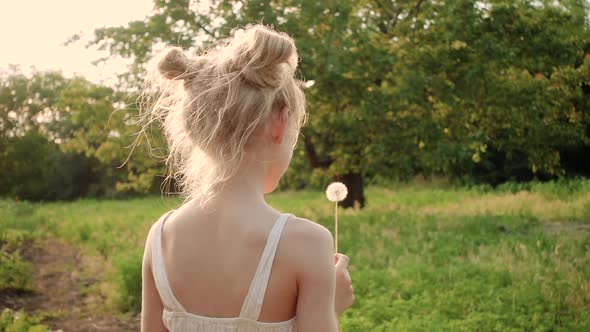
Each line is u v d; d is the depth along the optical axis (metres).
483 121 16.97
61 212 21.62
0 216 18.23
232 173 1.21
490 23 15.64
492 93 15.82
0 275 8.47
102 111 15.55
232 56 1.22
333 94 14.12
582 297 6.49
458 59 15.34
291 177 19.95
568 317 5.89
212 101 1.21
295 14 14.42
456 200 18.95
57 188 36.69
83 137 16.78
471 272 7.76
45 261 11.41
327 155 19.27
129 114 15.19
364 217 14.11
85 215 20.00
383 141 14.06
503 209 15.05
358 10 17.16
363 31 15.01
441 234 11.15
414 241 10.43
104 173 36.12
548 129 17.16
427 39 15.68
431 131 14.14
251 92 1.19
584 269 7.73
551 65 17.23
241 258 1.17
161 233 1.29
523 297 6.32
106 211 21.81
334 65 13.47
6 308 7.60
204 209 1.23
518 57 16.42
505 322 5.69
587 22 17.97
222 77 1.20
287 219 1.19
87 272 10.03
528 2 16.70
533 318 5.70
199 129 1.22
